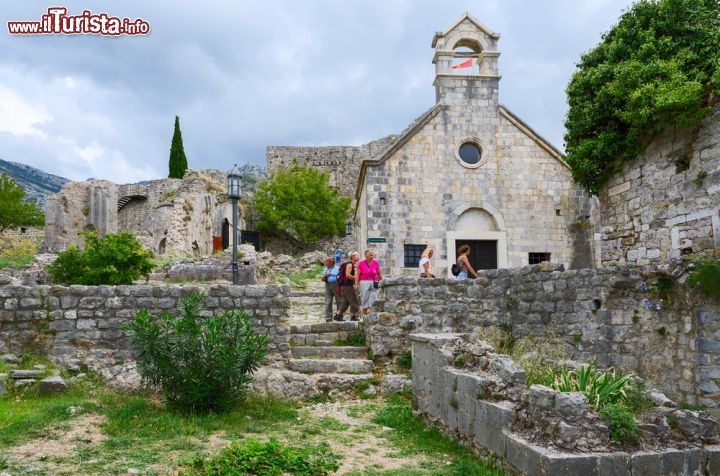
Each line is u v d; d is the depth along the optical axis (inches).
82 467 226.5
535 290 459.2
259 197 1905.8
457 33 909.8
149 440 267.0
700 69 490.6
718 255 370.6
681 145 505.7
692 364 341.4
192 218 1419.8
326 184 2005.4
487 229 873.5
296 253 1932.8
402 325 445.1
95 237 759.1
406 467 246.7
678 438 213.0
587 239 881.5
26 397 339.3
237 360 313.9
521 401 240.4
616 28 574.6
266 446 243.0
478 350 299.3
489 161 882.8
